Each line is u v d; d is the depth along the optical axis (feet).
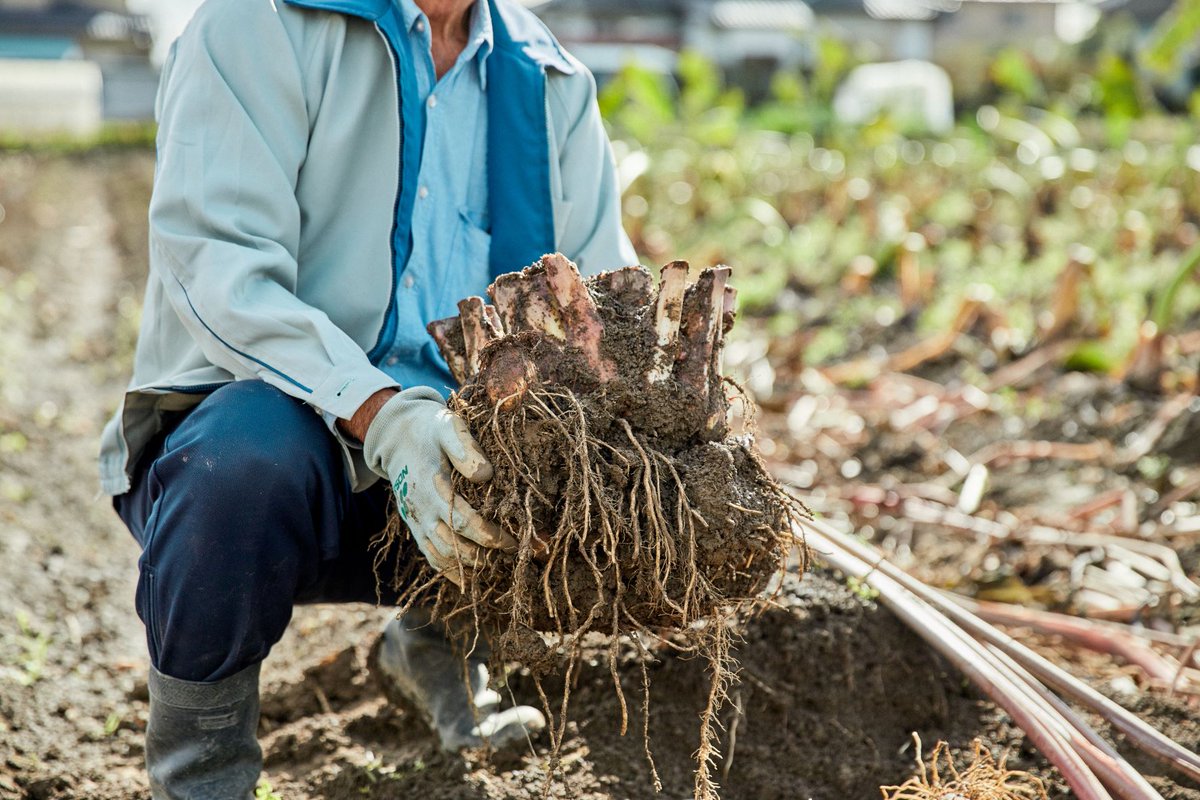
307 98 5.00
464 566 4.44
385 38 5.02
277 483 4.52
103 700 7.11
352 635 7.74
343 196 5.16
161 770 4.92
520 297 4.55
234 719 4.93
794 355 14.55
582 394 4.45
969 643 5.82
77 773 6.13
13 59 110.73
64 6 120.57
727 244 22.30
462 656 5.66
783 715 6.03
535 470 4.28
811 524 6.79
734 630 6.14
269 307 4.63
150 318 5.30
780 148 32.42
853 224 24.38
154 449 5.24
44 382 15.87
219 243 4.69
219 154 4.77
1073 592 8.05
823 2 107.65
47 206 39.17
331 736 6.26
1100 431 11.59
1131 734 5.34
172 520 4.53
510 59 5.55
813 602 6.36
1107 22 67.51
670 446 4.49
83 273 25.49
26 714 6.75
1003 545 8.90
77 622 8.36
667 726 5.95
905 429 11.95
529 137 5.54
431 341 5.33
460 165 5.43
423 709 5.88
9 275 24.34
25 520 10.43
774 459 11.29
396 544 5.23
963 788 4.91
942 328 16.15
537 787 5.47
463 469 4.24
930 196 24.91
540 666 4.42
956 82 68.64
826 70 36.32
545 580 4.25
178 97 4.83
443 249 5.38
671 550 4.25
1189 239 20.58
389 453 4.42
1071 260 13.88
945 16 116.26
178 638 4.62
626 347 4.50
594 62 59.72
